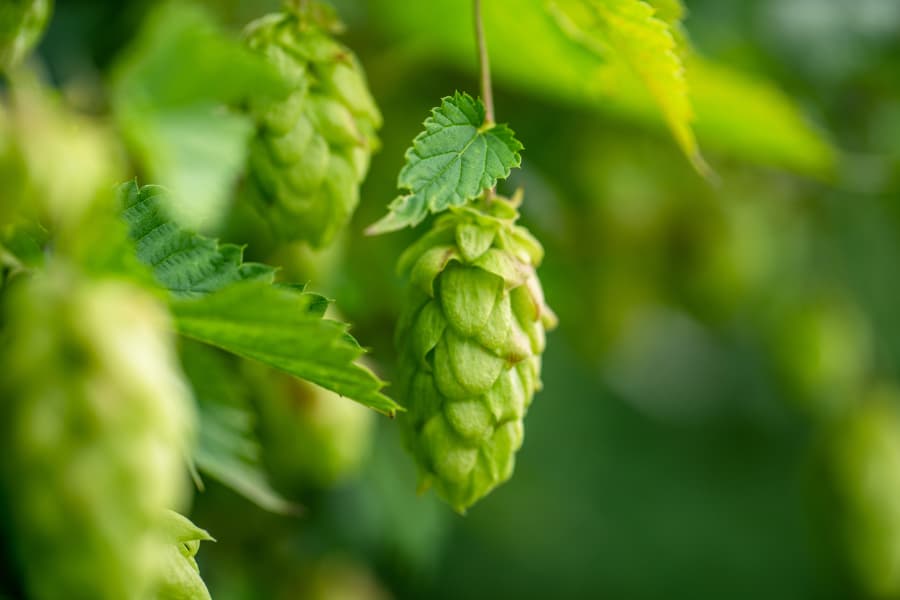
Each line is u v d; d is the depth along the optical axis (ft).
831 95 2.43
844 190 2.68
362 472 2.09
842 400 2.50
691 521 3.22
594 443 3.14
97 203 1.48
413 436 1.63
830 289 2.57
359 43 2.07
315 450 1.88
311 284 1.82
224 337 1.51
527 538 2.97
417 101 2.12
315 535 2.08
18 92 1.51
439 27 2.02
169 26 1.60
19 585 1.41
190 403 1.65
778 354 2.56
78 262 1.45
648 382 3.24
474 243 1.61
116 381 1.38
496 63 2.02
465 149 1.60
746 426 3.27
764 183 2.50
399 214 1.58
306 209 1.66
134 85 1.57
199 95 1.57
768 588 3.26
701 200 2.35
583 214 2.25
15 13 1.57
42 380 1.38
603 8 1.70
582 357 2.36
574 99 2.05
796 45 2.32
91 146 1.51
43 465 1.38
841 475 2.37
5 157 1.49
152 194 1.55
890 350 2.85
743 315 2.67
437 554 2.19
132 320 1.39
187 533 1.52
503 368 1.61
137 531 1.39
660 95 1.72
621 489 3.20
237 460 1.74
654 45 1.70
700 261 2.35
